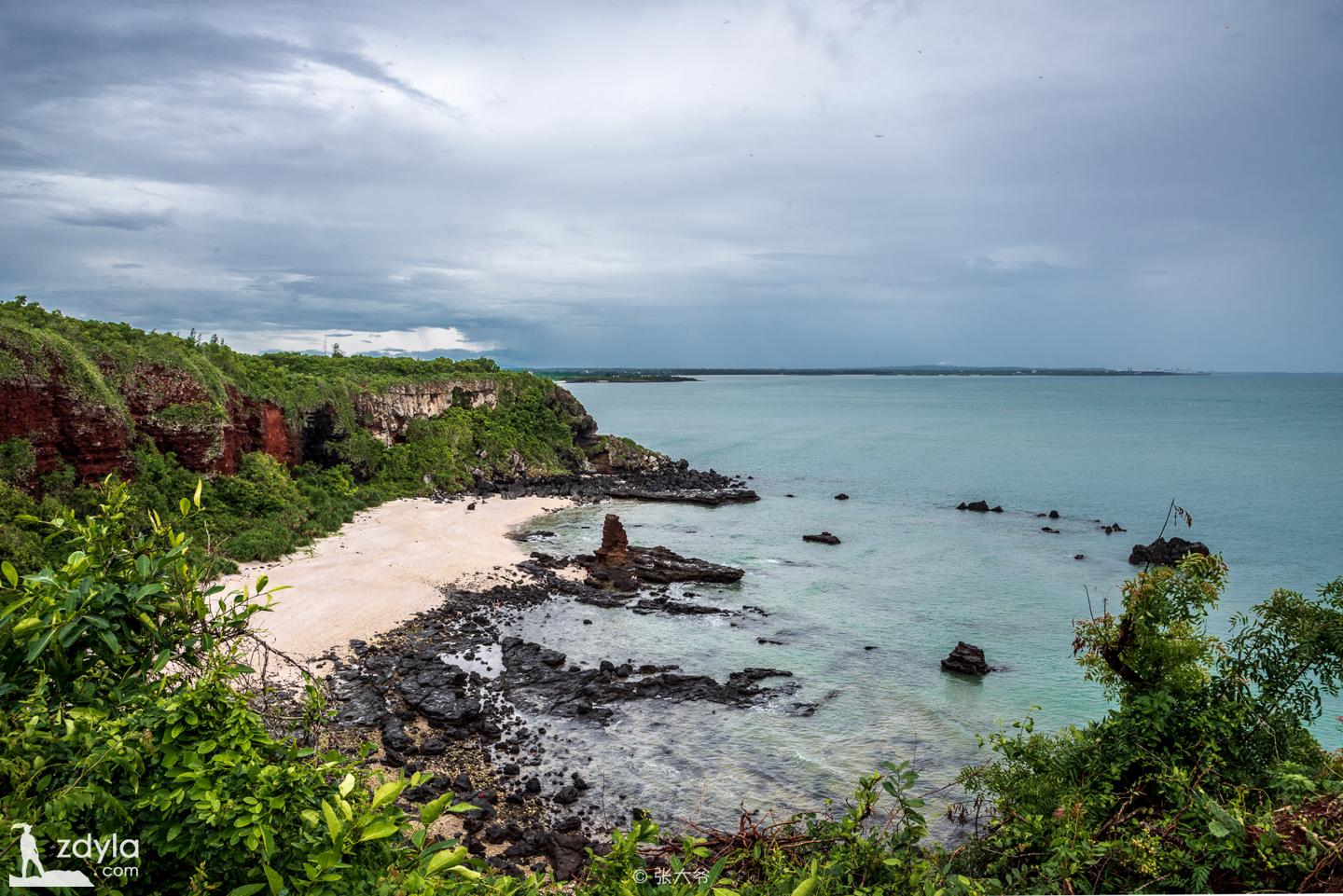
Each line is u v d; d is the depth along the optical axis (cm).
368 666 3791
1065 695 3809
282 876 558
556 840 2569
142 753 603
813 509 8519
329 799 619
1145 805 1323
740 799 2895
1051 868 973
